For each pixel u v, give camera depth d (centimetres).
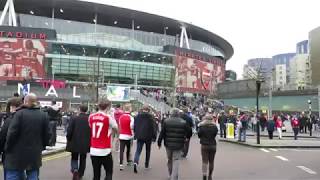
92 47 8969
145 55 9644
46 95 5503
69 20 9931
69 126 1057
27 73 8219
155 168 1325
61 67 8581
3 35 8194
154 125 1274
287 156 1769
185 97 8762
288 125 4775
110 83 9200
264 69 9356
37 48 8344
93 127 890
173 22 10750
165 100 7650
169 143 1027
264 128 4031
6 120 766
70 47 8738
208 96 9844
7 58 8162
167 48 9994
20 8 9450
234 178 1161
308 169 1360
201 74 10581
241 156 1747
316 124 4628
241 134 2558
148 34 10812
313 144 2319
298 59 13188
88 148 1055
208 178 1118
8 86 6038
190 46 11769
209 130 1109
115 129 898
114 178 1129
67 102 5734
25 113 692
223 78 12019
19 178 692
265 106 7238
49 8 9525
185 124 1037
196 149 2036
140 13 10050
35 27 8881
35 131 693
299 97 6888
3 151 760
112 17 10219
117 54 9319
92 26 9988
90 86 7219
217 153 1864
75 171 1058
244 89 7862
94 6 9450
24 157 679
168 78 9925
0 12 9588
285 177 1185
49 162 1456
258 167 1402
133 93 6700
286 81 14438
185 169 1326
